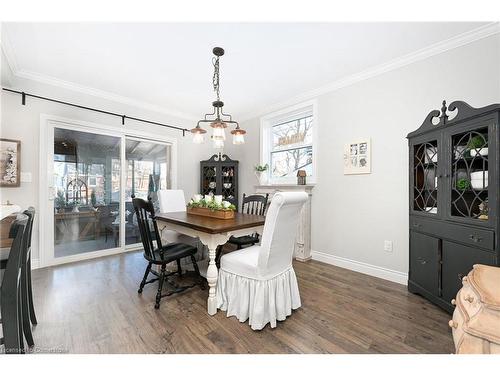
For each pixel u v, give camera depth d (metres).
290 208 1.68
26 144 2.69
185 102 3.71
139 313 1.82
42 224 2.81
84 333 1.56
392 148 2.48
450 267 1.78
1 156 2.52
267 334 1.58
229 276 1.84
